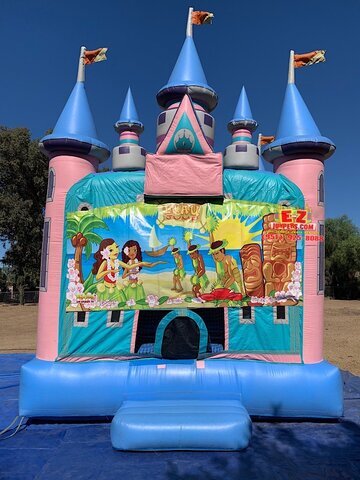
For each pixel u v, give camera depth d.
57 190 6.74
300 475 4.71
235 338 6.48
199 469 4.85
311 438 5.71
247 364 6.36
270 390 6.12
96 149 6.91
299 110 7.17
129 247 6.50
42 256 6.72
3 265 34.69
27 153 30.75
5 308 28.20
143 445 5.24
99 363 6.36
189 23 8.00
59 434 5.87
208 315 7.00
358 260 38.38
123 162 7.11
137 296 6.45
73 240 6.54
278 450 5.34
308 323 6.55
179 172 6.52
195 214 6.58
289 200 6.74
